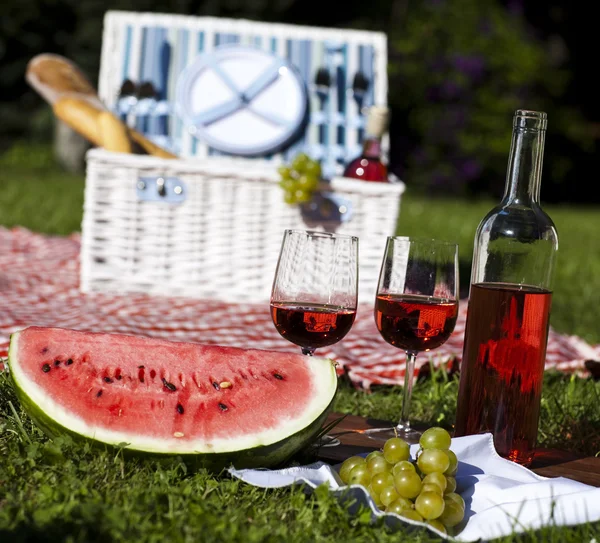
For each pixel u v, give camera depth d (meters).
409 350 1.98
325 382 1.80
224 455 1.68
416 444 1.86
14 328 2.86
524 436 1.89
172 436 1.69
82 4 13.52
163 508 1.63
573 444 2.39
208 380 1.77
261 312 3.56
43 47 13.85
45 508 1.59
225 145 4.05
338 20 14.29
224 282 3.69
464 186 12.78
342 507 1.65
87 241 3.61
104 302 3.48
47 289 3.67
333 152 4.18
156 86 4.17
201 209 3.62
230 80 4.10
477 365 1.89
